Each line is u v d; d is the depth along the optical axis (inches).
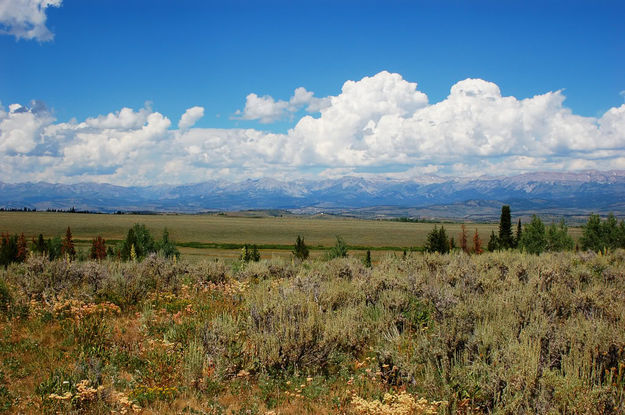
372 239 5654.5
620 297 397.7
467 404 235.0
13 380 285.4
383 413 227.0
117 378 293.1
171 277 631.2
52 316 430.3
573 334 285.4
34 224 6392.7
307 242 5270.7
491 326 306.8
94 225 6456.7
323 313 383.6
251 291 498.0
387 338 324.8
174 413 245.8
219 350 309.4
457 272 557.0
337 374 303.3
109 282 534.0
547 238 2043.6
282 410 254.1
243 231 6348.4
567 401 221.9
